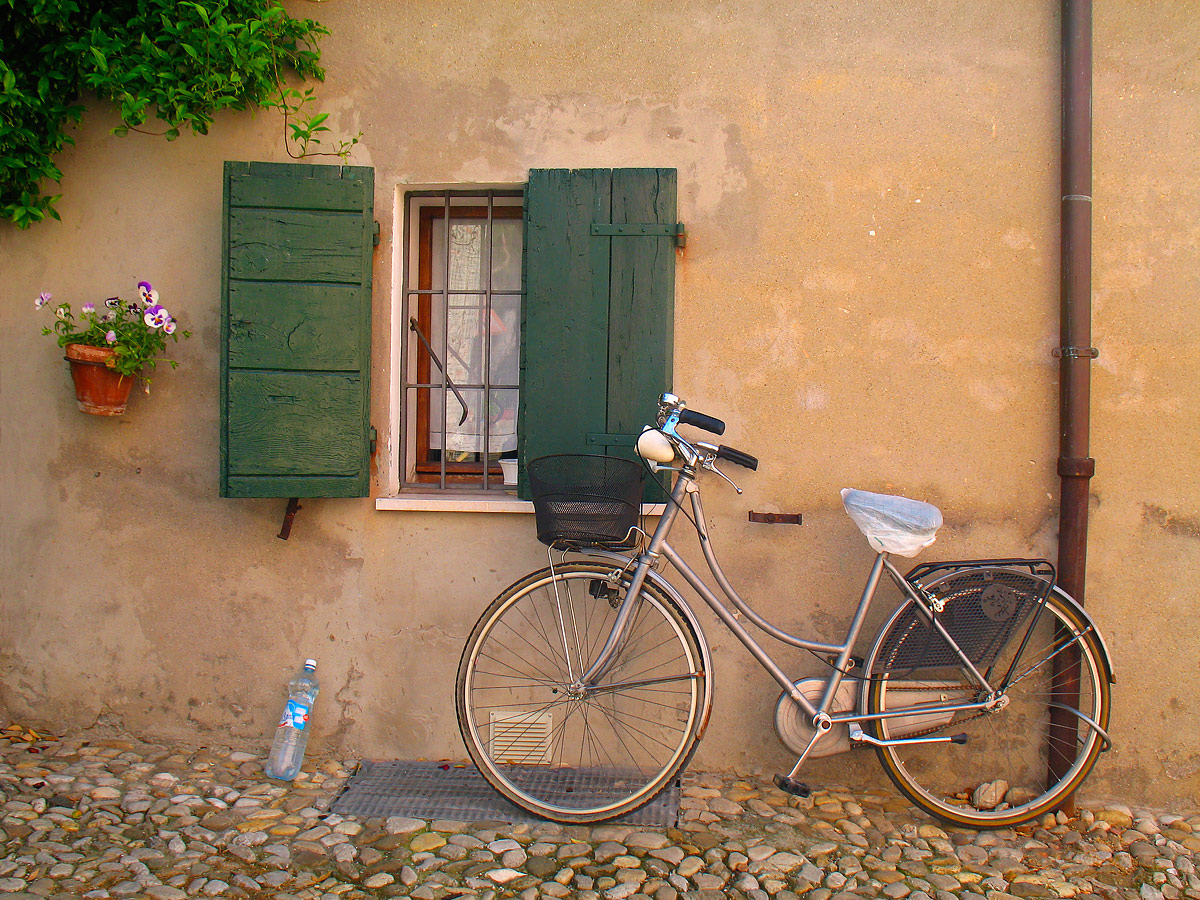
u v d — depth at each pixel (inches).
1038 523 122.5
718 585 124.6
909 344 123.6
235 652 131.2
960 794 123.4
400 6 127.8
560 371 125.3
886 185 123.3
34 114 123.4
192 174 129.6
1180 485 121.0
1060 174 121.3
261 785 121.0
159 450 131.0
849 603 125.3
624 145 126.2
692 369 126.0
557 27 126.6
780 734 115.8
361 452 124.2
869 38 123.3
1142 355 120.9
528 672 128.9
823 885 101.3
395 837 108.3
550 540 111.4
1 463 131.8
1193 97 119.6
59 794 115.3
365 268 123.8
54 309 130.2
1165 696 121.3
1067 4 118.5
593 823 112.1
